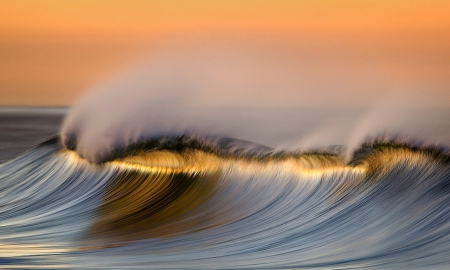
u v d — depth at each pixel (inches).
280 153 1953.7
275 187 1888.5
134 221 1688.0
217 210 1815.9
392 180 1749.5
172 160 2082.9
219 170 2007.9
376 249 1365.7
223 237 1517.0
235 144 2048.5
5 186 2267.5
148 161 2111.2
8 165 2411.4
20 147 5388.8
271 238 1497.3
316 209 1755.7
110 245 1434.5
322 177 1854.1
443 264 1219.9
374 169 1806.1
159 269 1245.7
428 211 1579.7
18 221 1754.4
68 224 1681.8
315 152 1905.8
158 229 1599.4
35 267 1245.1
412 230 1501.0
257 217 1710.1
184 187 2007.9
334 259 1301.7
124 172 2122.3
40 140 6063.0
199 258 1327.5
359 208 1695.4
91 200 2014.0
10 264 1268.5
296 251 1387.8
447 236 1416.1
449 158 1705.2
